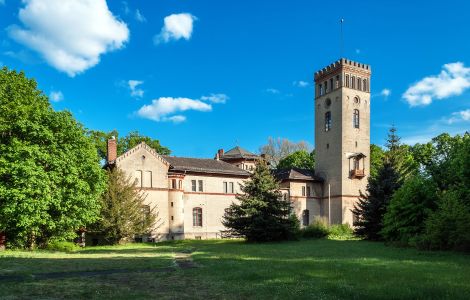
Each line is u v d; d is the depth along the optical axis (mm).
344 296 11977
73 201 34094
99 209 42062
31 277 15844
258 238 44906
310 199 70938
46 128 33188
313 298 11773
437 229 27922
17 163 29922
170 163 59594
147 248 37375
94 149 39219
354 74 71250
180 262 22031
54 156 32750
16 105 33219
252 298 11945
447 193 30172
